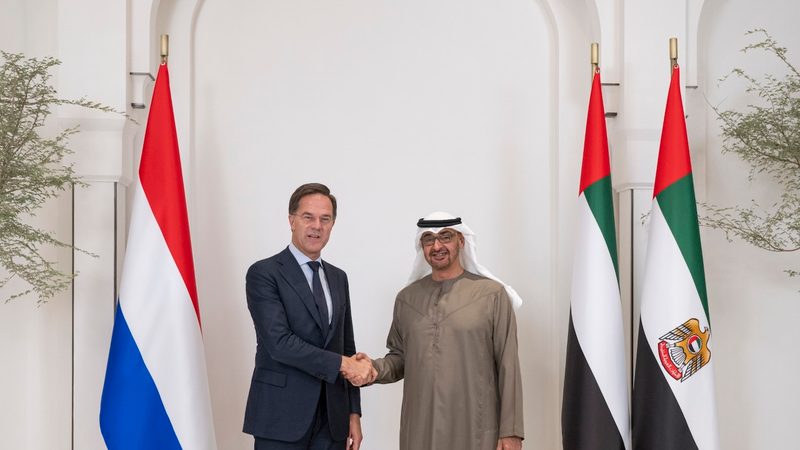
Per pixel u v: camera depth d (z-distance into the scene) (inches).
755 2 173.9
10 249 144.7
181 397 141.9
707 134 172.7
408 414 144.2
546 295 177.3
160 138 146.3
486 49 179.5
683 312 147.3
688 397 146.0
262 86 175.5
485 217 178.2
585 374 150.8
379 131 177.6
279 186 175.0
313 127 176.4
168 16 170.9
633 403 151.8
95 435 155.2
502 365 142.1
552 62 178.9
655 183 153.3
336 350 141.3
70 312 161.3
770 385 171.2
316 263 141.3
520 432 139.6
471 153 178.7
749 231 168.1
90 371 155.3
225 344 172.2
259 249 173.9
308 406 135.5
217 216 173.3
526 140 179.0
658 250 149.8
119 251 158.6
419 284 149.5
